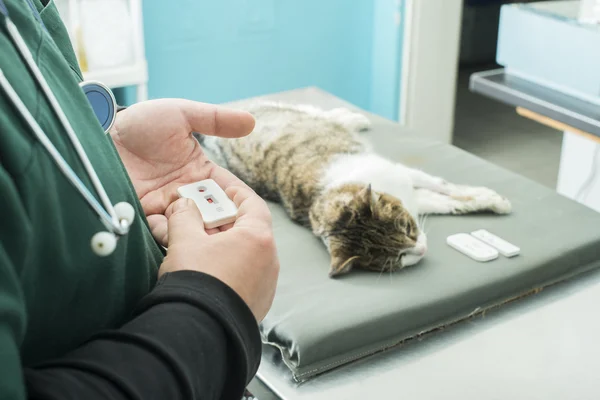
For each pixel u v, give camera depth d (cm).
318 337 91
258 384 91
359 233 116
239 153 154
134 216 41
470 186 138
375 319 95
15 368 30
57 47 44
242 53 248
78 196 36
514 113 331
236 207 53
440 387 87
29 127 34
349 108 180
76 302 39
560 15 150
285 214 138
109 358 34
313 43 261
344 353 93
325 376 90
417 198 133
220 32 240
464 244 116
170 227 47
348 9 261
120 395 33
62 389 32
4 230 31
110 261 39
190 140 61
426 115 274
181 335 37
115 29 203
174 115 59
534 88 154
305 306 99
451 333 99
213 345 38
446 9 253
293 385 89
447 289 103
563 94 150
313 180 137
